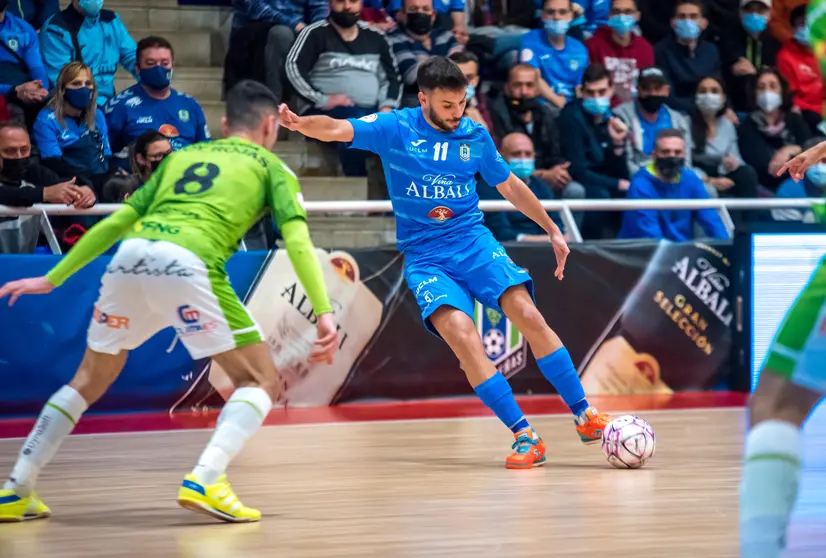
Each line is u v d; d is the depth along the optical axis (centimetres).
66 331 1391
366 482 967
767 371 542
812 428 1220
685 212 1764
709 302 1648
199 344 788
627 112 1908
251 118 848
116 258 790
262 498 897
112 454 1130
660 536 750
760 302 1631
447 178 1069
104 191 1502
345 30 1812
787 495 512
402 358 1529
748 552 504
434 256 1086
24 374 1377
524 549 715
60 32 1728
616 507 852
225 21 2114
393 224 1895
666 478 978
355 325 1504
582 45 2009
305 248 786
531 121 1839
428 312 1065
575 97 1916
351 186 1898
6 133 1403
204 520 817
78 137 1549
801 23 2114
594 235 1808
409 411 1448
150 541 749
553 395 1585
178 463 1077
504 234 1686
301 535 762
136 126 1631
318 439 1225
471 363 1059
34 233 1420
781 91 2041
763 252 1631
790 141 2053
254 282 1452
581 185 1806
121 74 1992
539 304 1567
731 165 1969
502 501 878
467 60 1781
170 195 807
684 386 1641
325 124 1004
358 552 711
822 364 529
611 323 1602
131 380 1423
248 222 813
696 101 1967
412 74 1875
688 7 2064
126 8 2083
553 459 1091
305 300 1480
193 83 2028
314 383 1488
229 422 793
